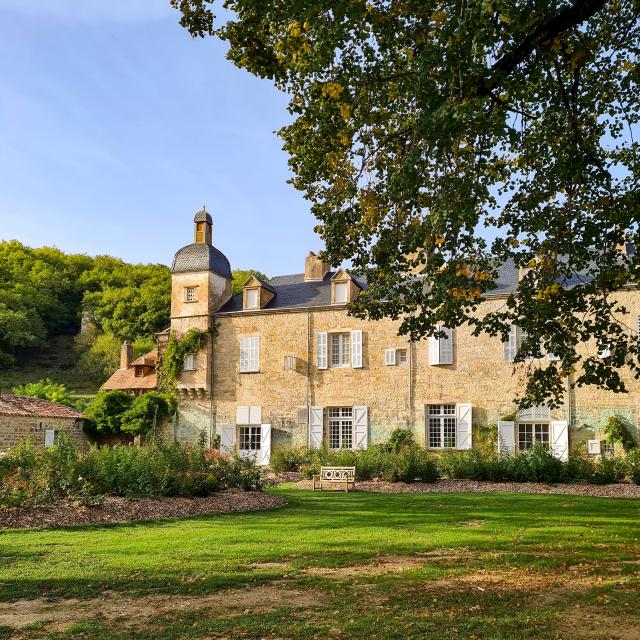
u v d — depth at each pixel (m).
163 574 7.90
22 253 77.88
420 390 29.52
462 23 7.54
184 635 5.62
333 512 14.45
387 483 22.11
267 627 5.80
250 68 10.39
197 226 35.72
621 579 7.57
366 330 30.89
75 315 78.38
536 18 8.39
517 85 9.34
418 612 6.26
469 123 7.87
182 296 34.38
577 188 10.77
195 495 15.61
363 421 30.27
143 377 40.09
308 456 28.72
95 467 14.30
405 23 9.11
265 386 32.38
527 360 27.83
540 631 5.63
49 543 9.94
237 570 8.13
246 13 9.74
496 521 12.75
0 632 5.75
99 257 83.31
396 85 8.93
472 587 7.25
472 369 28.77
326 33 8.24
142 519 12.88
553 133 10.77
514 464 22.39
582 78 10.64
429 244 8.59
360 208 10.70
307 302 32.72
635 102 10.65
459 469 22.91
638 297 25.92
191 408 33.56
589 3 8.23
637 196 10.41
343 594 6.97
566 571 8.05
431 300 10.07
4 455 15.28
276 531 11.34
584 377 10.71
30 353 71.69
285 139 10.95
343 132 9.90
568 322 10.84
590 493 19.47
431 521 12.80
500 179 11.33
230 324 33.59
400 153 9.96
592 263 26.91
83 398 56.22
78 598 6.89
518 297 10.84
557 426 26.77
